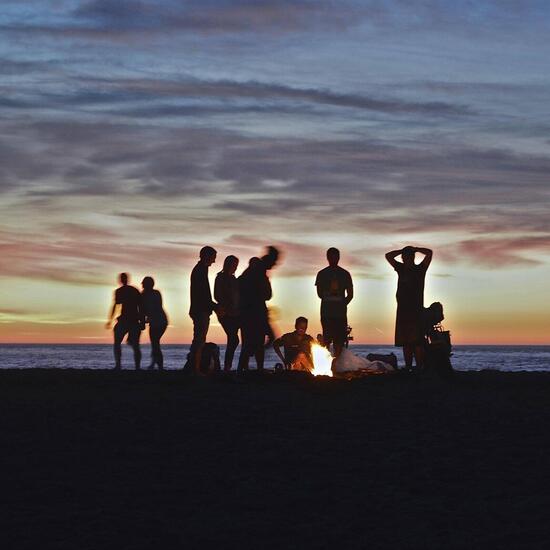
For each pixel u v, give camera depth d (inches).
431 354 716.0
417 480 340.8
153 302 871.7
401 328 716.0
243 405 538.6
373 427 456.8
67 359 3442.4
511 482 337.7
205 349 761.6
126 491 323.6
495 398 578.9
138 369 874.1
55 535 272.1
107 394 599.2
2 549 258.7
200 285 702.5
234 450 395.2
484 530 277.1
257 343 709.9
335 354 745.0
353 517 291.4
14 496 316.5
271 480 340.8
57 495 318.3
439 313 724.7
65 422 470.0
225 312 701.9
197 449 398.0
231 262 706.2
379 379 689.6
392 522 285.9
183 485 332.8
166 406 533.0
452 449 397.4
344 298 735.1
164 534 273.7
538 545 261.9
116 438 423.8
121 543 265.1
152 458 378.9
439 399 573.3
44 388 641.0
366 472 353.7
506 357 4490.7
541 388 650.2
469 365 2859.3
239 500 312.0
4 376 739.4
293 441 415.8
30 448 399.2
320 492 322.7
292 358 743.7
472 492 322.7
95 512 296.4
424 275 719.1
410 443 411.5
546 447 402.3
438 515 293.7
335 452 390.9
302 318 750.5
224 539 269.3
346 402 555.8
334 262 737.6
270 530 278.1
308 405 540.4
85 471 354.6
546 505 304.3
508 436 430.0
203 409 520.4
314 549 260.5
